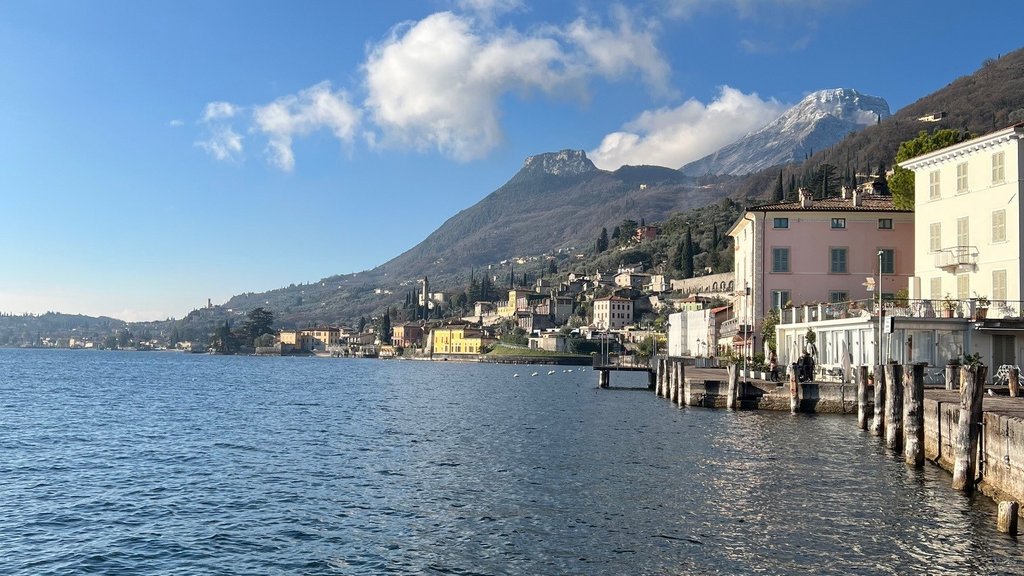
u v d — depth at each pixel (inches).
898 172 3083.2
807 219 2920.8
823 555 844.0
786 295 2913.4
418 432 1977.1
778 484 1194.0
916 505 1039.6
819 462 1376.7
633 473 1309.1
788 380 2384.4
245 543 943.0
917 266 2459.4
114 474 1378.0
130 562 879.7
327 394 3663.9
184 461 1514.5
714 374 2938.0
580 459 1469.0
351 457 1550.2
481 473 1349.7
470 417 2395.4
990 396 1582.2
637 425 1996.8
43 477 1352.1
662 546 888.9
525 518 1023.6
